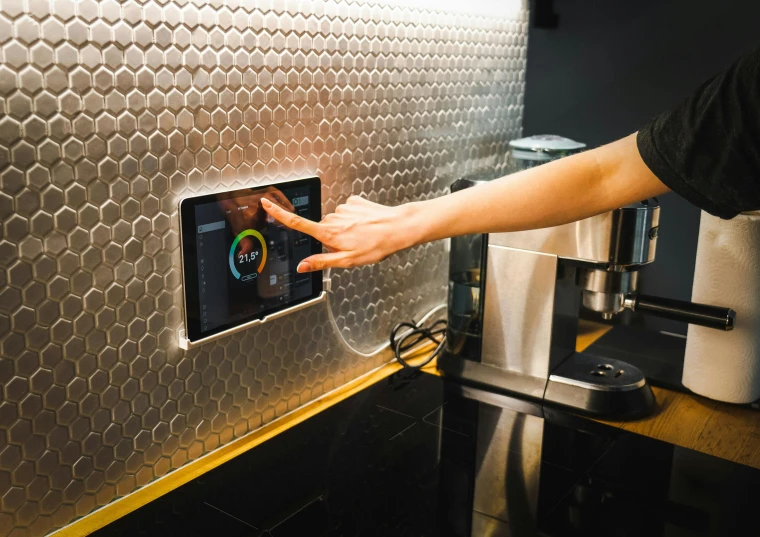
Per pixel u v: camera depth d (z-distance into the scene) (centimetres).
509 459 97
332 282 111
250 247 92
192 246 85
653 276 145
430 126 125
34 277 72
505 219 74
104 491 83
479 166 142
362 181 112
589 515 84
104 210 77
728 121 60
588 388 110
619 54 141
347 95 106
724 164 61
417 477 92
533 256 110
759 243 106
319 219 103
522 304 113
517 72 148
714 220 108
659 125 66
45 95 69
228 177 90
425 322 134
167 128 81
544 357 113
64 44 70
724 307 106
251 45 89
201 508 84
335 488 89
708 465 96
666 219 141
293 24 94
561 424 107
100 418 81
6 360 71
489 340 117
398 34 113
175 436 91
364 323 120
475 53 133
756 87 58
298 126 98
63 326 75
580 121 148
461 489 89
